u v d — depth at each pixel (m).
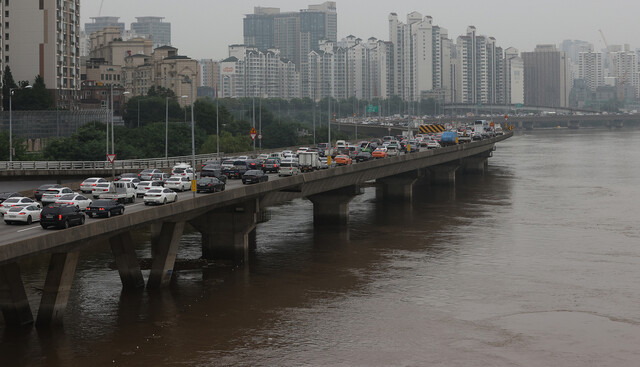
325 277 117.06
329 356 83.62
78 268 118.81
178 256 129.50
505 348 86.75
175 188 134.38
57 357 80.31
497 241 146.75
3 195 129.25
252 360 81.94
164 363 80.25
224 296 105.38
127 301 101.50
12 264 85.44
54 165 191.50
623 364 82.38
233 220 125.19
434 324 94.69
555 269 122.69
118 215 99.25
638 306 102.31
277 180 130.75
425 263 127.31
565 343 88.38
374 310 100.12
